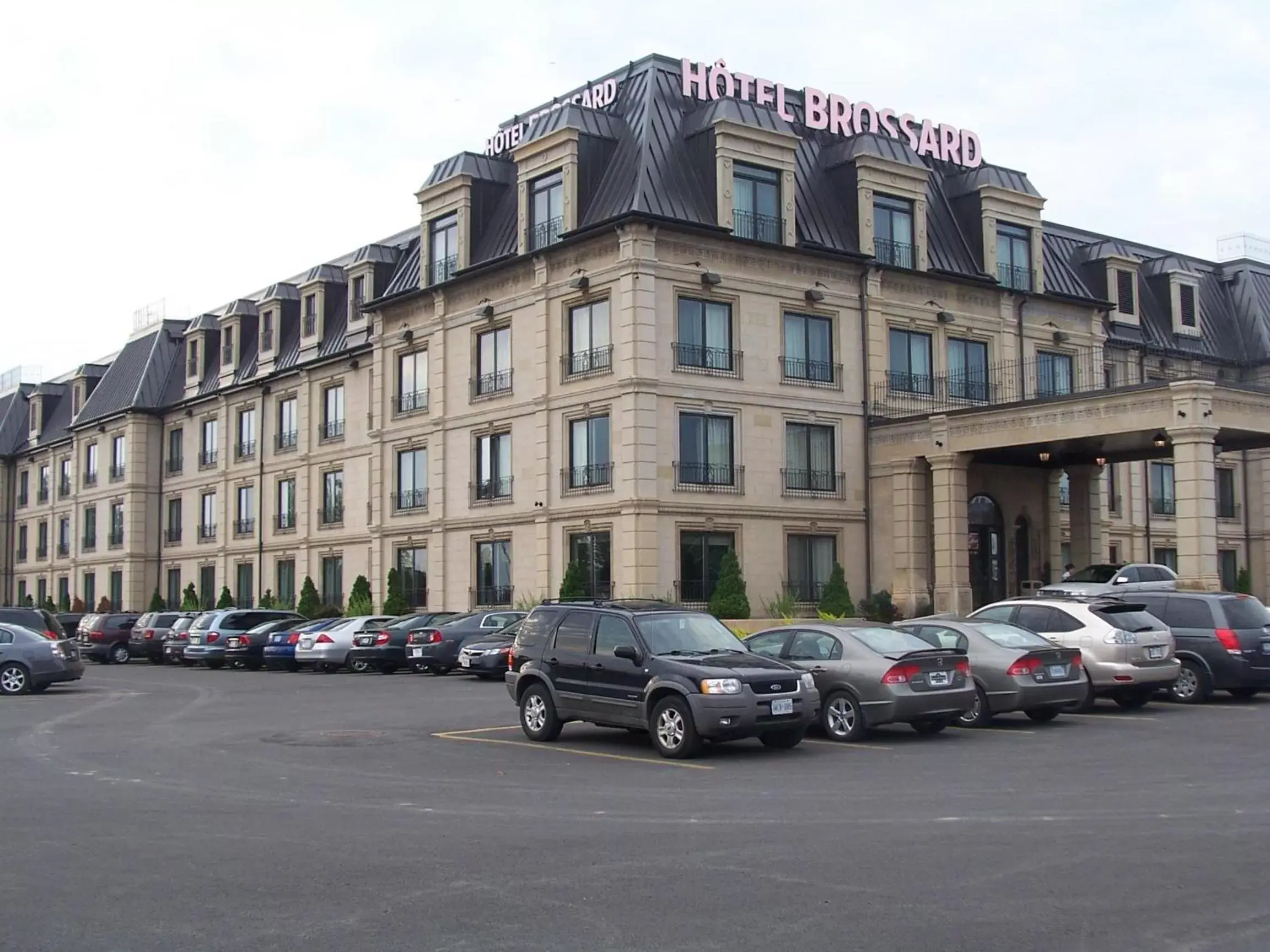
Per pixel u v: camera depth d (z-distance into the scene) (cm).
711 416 3559
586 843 1036
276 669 3900
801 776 1405
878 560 3816
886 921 786
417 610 4247
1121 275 4778
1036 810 1162
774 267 3697
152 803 1254
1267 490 4994
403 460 4378
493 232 4031
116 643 4472
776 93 4069
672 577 3425
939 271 4047
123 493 6303
